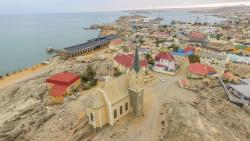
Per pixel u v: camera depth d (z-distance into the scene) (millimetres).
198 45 159125
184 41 176625
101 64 97562
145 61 92875
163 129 51594
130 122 54906
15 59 153500
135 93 54906
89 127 53562
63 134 52594
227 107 63562
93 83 81875
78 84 83250
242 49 143250
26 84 89188
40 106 68125
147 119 56125
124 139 48656
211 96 71500
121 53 116875
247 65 112250
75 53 146375
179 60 113938
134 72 53219
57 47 193000
